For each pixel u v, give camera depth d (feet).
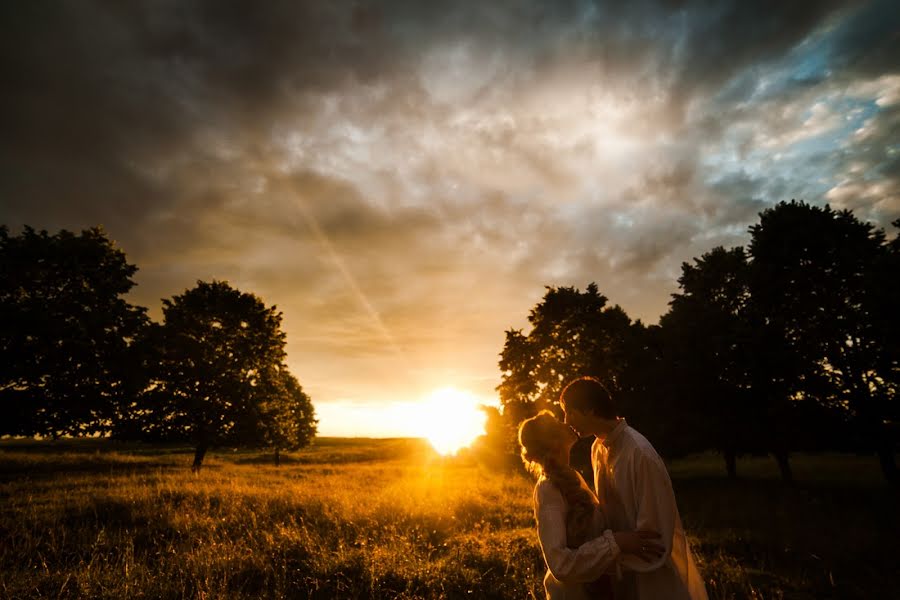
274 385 93.66
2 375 64.03
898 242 59.36
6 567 19.75
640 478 7.80
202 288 94.43
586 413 8.82
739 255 86.74
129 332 75.87
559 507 8.14
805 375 70.28
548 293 96.17
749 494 59.98
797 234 72.33
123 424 76.38
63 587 16.85
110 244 79.82
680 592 7.51
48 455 88.89
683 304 86.89
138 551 23.49
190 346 86.38
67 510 30.76
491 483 57.72
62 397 67.82
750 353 73.00
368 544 25.82
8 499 34.17
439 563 22.15
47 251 70.13
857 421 67.05
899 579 21.89
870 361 63.41
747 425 75.25
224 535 25.76
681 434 79.66
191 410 81.66
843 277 68.95
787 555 26.32
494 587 19.48
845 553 26.58
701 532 32.73
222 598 16.84
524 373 92.12
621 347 94.27
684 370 80.33
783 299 74.90
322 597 18.65
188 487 40.68
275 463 126.72
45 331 65.62
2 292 67.26
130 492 36.65
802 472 94.32
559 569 7.47
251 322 92.84
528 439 8.77
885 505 47.29
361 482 58.03
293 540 24.93
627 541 7.31
